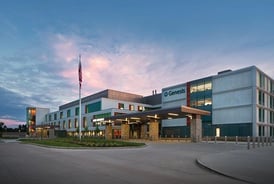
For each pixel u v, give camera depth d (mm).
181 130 65938
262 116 54594
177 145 31906
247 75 53312
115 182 9422
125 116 52562
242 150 22625
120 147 26719
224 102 56812
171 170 12242
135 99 91688
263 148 25234
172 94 70250
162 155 19109
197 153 20641
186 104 65688
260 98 54156
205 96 61219
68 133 95375
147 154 19922
